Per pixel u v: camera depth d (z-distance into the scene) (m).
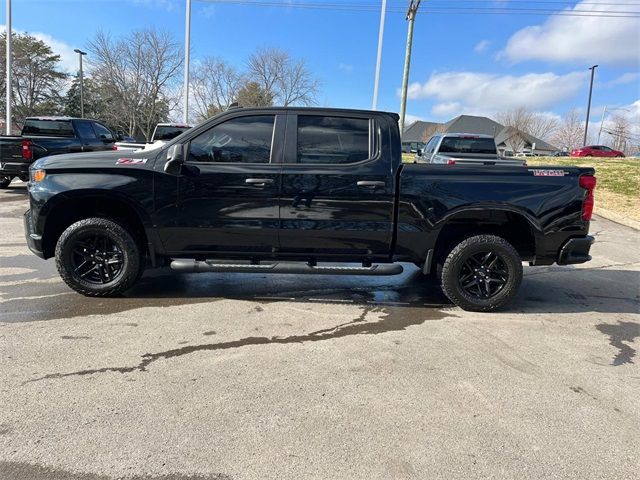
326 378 3.41
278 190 4.63
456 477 2.43
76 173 4.62
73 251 4.79
